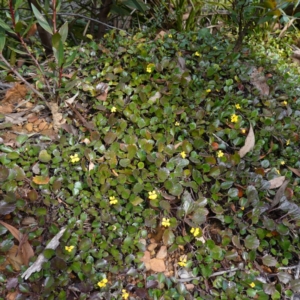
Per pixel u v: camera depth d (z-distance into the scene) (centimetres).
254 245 42
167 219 42
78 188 43
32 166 45
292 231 44
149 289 39
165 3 79
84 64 60
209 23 86
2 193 42
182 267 41
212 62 64
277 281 42
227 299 39
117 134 49
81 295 36
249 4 61
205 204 43
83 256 39
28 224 41
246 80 61
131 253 41
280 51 81
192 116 53
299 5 83
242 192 47
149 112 53
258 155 51
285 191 46
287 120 56
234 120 52
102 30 84
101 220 42
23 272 37
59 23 89
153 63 60
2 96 55
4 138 48
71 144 47
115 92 54
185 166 48
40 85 53
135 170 45
